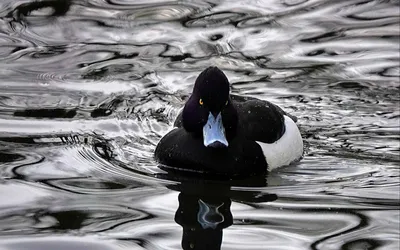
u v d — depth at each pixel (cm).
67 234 920
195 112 1127
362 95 1399
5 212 977
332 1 1727
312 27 1631
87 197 1027
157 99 1378
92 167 1130
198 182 1104
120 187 1066
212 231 940
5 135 1223
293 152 1193
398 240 926
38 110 1318
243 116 1180
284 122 1215
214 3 1720
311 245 908
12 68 1463
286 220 978
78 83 1420
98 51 1534
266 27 1628
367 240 923
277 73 1468
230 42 1572
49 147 1190
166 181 1098
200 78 1128
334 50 1548
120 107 1343
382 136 1275
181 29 1616
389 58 1520
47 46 1545
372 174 1143
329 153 1222
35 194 1030
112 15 1661
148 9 1691
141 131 1271
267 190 1085
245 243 910
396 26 1633
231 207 1020
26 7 1678
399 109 1354
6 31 1590
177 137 1159
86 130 1259
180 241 909
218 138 1102
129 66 1484
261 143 1161
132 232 927
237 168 1133
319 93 1405
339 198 1054
